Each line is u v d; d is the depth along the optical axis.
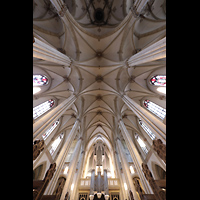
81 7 11.80
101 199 11.73
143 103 14.40
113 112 15.64
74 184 11.41
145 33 11.38
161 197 4.61
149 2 10.43
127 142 9.45
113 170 16.12
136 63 8.23
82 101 15.36
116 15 12.30
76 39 11.47
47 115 6.72
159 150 4.64
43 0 10.10
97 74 14.32
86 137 17.95
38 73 12.71
